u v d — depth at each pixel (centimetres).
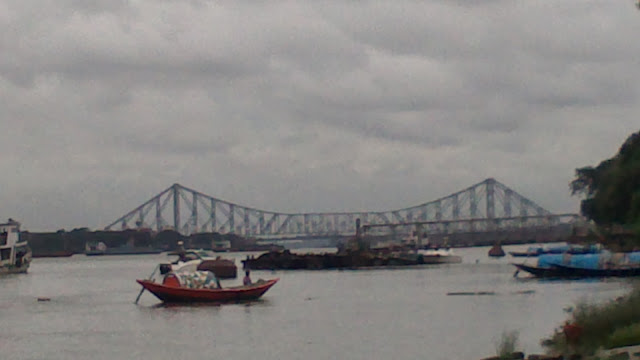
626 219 8394
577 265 16362
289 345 8206
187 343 8606
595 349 5225
